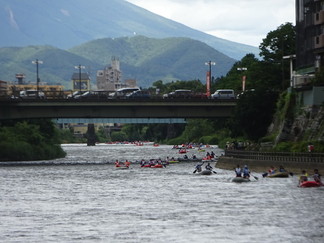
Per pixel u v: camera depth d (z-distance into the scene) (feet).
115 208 424.05
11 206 440.86
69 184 581.12
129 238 330.34
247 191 490.08
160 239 327.06
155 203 443.73
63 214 402.72
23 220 383.04
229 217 380.17
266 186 517.55
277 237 327.88
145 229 350.84
